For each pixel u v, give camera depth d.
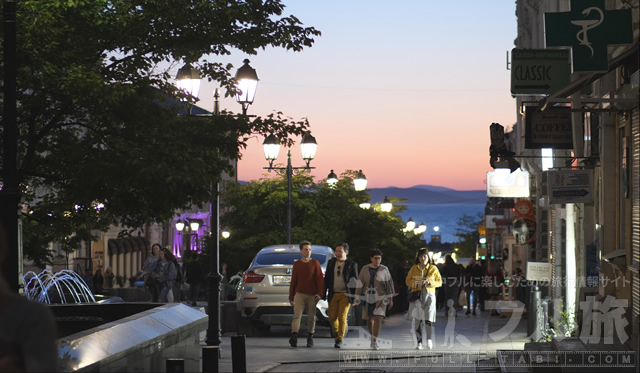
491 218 130.00
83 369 10.12
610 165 28.50
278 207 68.88
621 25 23.53
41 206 27.53
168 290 45.44
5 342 7.07
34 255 29.44
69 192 24.95
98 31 24.11
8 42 16.50
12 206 15.67
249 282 35.62
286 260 36.72
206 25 24.64
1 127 24.25
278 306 35.19
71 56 23.83
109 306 18.69
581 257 35.44
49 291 29.02
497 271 51.81
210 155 25.02
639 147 24.59
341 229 69.00
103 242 84.12
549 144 30.05
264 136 26.73
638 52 23.72
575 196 27.86
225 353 28.20
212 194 25.84
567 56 28.55
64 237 29.73
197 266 54.03
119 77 24.83
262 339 34.62
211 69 26.73
